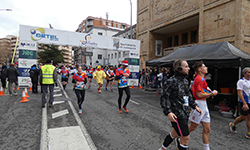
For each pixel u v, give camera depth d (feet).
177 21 52.65
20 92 30.86
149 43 66.85
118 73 18.45
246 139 12.70
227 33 36.47
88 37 41.57
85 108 20.38
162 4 58.29
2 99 24.22
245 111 12.66
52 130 13.03
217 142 12.01
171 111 7.68
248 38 34.37
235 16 34.76
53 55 135.54
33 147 10.29
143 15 70.69
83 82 17.83
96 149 10.21
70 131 12.92
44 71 19.86
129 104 23.62
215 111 21.76
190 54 25.67
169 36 69.31
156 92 37.40
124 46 46.65
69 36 39.63
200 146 11.09
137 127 14.38
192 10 46.03
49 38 37.83
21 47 35.99
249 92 12.84
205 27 42.14
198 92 9.41
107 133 12.85
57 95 28.84
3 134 12.12
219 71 25.67
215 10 39.50
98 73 33.12
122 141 11.49
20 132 12.55
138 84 49.44
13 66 27.58
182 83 7.81
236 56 18.24
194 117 9.41
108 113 18.51
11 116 16.34
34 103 22.21
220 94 23.71
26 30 36.22
